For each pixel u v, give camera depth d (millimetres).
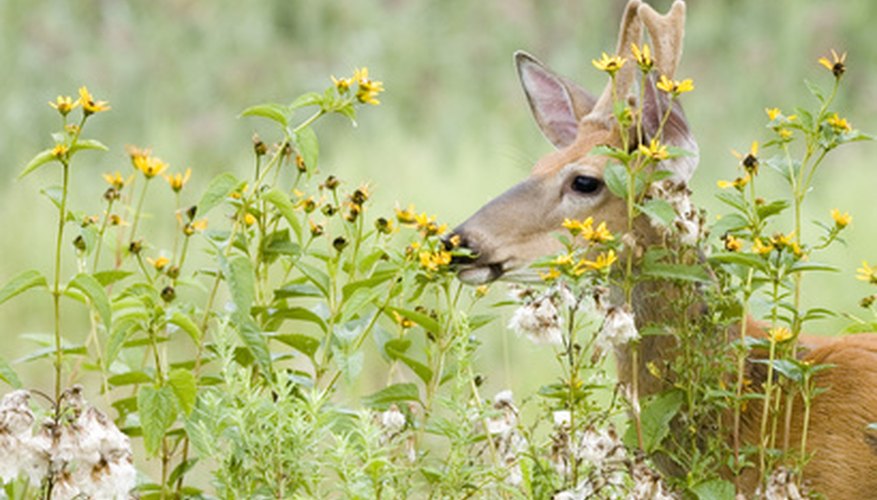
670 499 9016
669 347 10531
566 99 11945
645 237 10609
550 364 16734
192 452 13375
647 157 9492
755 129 28969
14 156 26031
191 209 10570
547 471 9484
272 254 10453
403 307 10609
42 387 16875
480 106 29281
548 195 10789
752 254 9312
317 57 30375
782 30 30609
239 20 30547
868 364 10344
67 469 8500
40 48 28766
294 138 9875
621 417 12352
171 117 28641
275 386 9555
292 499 9227
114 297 9828
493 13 31562
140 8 30719
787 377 9938
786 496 9258
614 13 32344
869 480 10172
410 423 10180
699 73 30484
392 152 25953
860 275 10875
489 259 10750
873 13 30672
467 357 9953
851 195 22922
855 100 29828
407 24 31094
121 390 15422
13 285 9320
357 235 10430
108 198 10789
